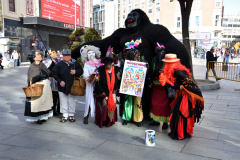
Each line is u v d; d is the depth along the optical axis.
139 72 4.64
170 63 4.05
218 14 40.28
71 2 33.00
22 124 4.88
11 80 11.62
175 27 41.91
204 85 8.95
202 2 40.47
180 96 4.12
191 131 4.12
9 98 7.36
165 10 42.25
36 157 3.38
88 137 4.20
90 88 4.93
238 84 10.55
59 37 30.67
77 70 5.02
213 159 3.35
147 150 3.66
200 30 41.12
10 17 23.34
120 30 5.48
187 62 4.62
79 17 35.78
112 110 4.79
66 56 4.95
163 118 4.58
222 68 10.23
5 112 5.77
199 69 17.66
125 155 3.47
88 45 5.48
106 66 4.71
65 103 5.08
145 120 5.35
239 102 6.84
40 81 4.82
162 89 4.57
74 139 4.09
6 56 20.11
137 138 4.18
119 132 4.51
